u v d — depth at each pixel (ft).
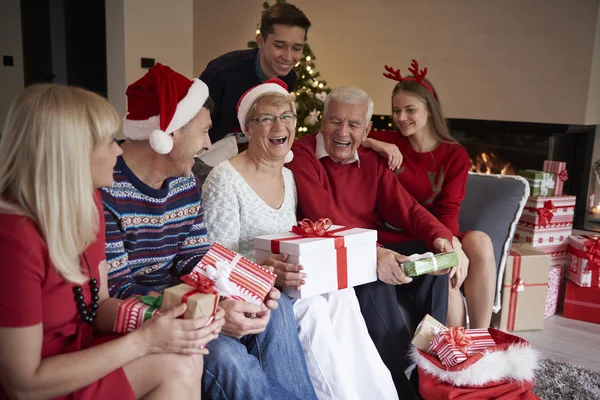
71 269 3.56
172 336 3.80
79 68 20.15
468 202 8.41
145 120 4.82
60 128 3.42
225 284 4.72
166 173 5.05
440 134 7.77
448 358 5.57
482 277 7.31
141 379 3.85
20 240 3.35
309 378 5.37
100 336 4.15
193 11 18.11
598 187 13.47
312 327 5.51
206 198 5.90
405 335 6.40
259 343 5.14
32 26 19.54
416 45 14.42
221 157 7.55
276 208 6.27
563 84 12.59
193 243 5.57
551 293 9.98
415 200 7.30
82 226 3.58
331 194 7.01
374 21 14.94
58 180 3.42
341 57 15.67
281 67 9.00
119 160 4.84
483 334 6.04
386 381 5.79
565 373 7.48
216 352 4.56
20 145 3.43
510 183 8.36
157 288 5.20
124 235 4.88
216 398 4.57
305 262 5.38
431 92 7.68
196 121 4.95
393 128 14.98
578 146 13.41
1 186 3.45
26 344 3.37
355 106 6.79
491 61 13.47
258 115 5.93
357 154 7.18
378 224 7.50
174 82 4.88
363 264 5.92
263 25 8.91
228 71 9.02
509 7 13.00
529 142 13.93
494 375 5.46
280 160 6.15
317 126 11.34
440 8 13.91
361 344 5.81
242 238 6.03
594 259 9.54
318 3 15.76
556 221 10.18
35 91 3.52
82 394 3.59
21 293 3.34
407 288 6.98
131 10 16.29
